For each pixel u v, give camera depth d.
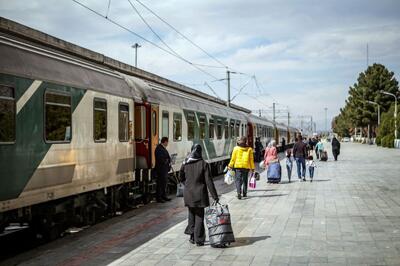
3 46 8.43
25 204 8.70
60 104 9.92
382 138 75.44
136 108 14.74
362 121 90.81
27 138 8.74
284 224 10.86
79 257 8.42
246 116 36.84
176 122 18.52
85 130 11.00
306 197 15.53
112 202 12.96
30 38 11.91
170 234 10.21
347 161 36.69
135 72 20.33
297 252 8.29
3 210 8.09
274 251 8.41
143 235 10.19
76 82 10.63
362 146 80.44
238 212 12.67
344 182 20.44
